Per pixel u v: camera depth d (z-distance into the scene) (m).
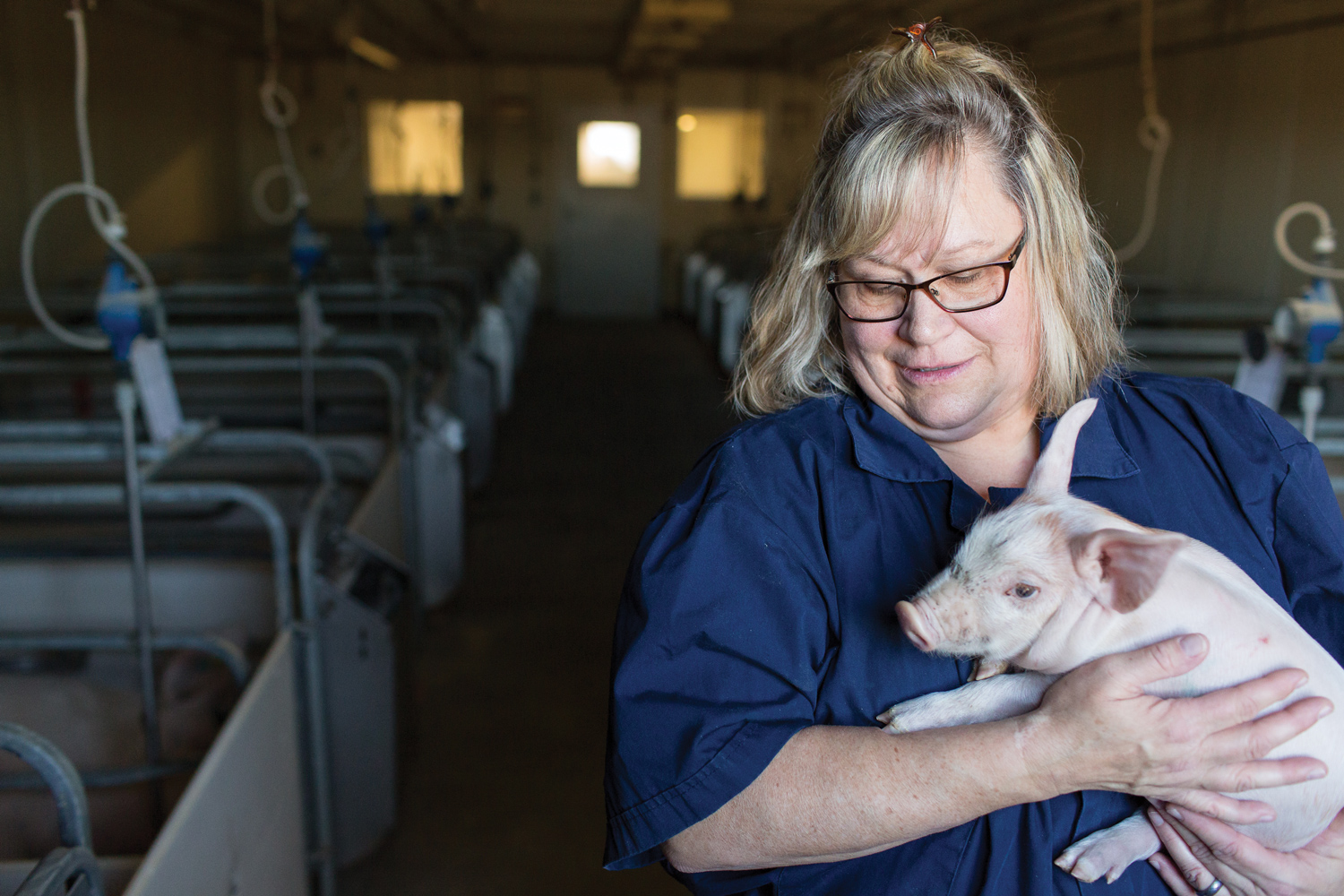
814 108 10.92
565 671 3.48
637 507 5.14
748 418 1.14
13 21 5.16
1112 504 1.02
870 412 1.02
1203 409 1.06
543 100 10.70
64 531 2.91
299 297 3.19
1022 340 0.96
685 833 0.89
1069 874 0.89
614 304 11.24
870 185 0.91
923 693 0.95
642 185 10.96
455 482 3.87
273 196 10.09
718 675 0.90
